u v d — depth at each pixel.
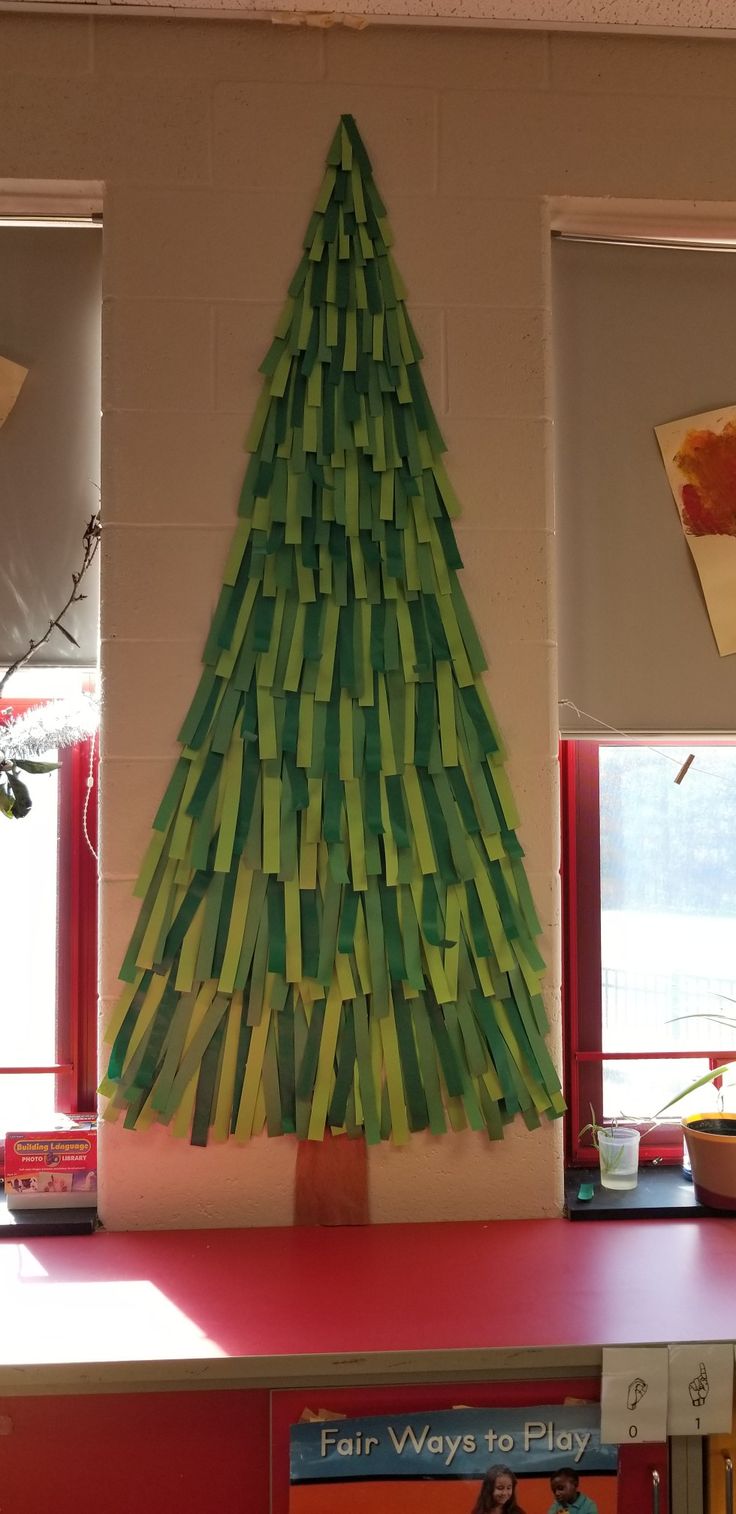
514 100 1.66
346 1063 1.61
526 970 1.64
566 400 1.72
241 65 1.63
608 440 1.72
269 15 1.61
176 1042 1.60
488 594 1.66
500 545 1.66
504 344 1.66
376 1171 1.62
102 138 1.61
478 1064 1.62
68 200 1.64
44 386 1.68
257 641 1.61
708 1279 1.41
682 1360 1.25
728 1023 1.79
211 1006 1.61
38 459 1.67
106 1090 1.59
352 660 1.62
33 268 1.68
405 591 1.64
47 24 1.61
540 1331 1.27
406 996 1.62
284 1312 1.32
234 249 1.63
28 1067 1.77
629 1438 1.26
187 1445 1.31
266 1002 1.61
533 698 1.66
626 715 1.71
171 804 1.60
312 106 1.64
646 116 1.68
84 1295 1.37
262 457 1.62
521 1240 1.54
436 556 1.64
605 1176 1.70
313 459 1.63
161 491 1.62
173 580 1.62
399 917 1.62
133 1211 1.59
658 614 1.73
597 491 1.72
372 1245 1.52
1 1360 1.21
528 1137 1.63
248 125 1.63
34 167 1.60
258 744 1.61
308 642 1.62
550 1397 1.28
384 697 1.63
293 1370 1.22
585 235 1.73
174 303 1.62
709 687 1.73
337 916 1.62
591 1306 1.33
